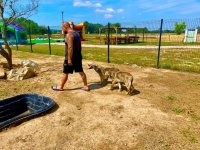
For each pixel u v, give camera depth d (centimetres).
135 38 3070
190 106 496
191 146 340
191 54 1541
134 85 663
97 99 540
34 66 880
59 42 3216
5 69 897
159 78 753
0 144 350
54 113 458
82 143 353
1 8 816
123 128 396
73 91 604
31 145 349
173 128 395
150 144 347
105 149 337
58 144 351
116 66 995
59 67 967
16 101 502
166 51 1775
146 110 473
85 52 1752
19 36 2864
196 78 754
